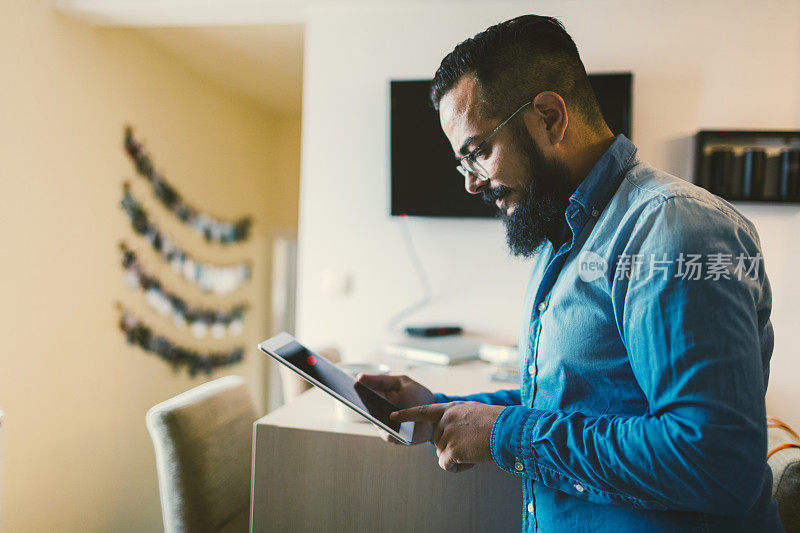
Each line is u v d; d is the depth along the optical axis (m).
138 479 3.12
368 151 2.36
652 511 0.65
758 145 2.11
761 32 2.09
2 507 2.19
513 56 0.76
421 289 2.33
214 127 4.01
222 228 4.17
